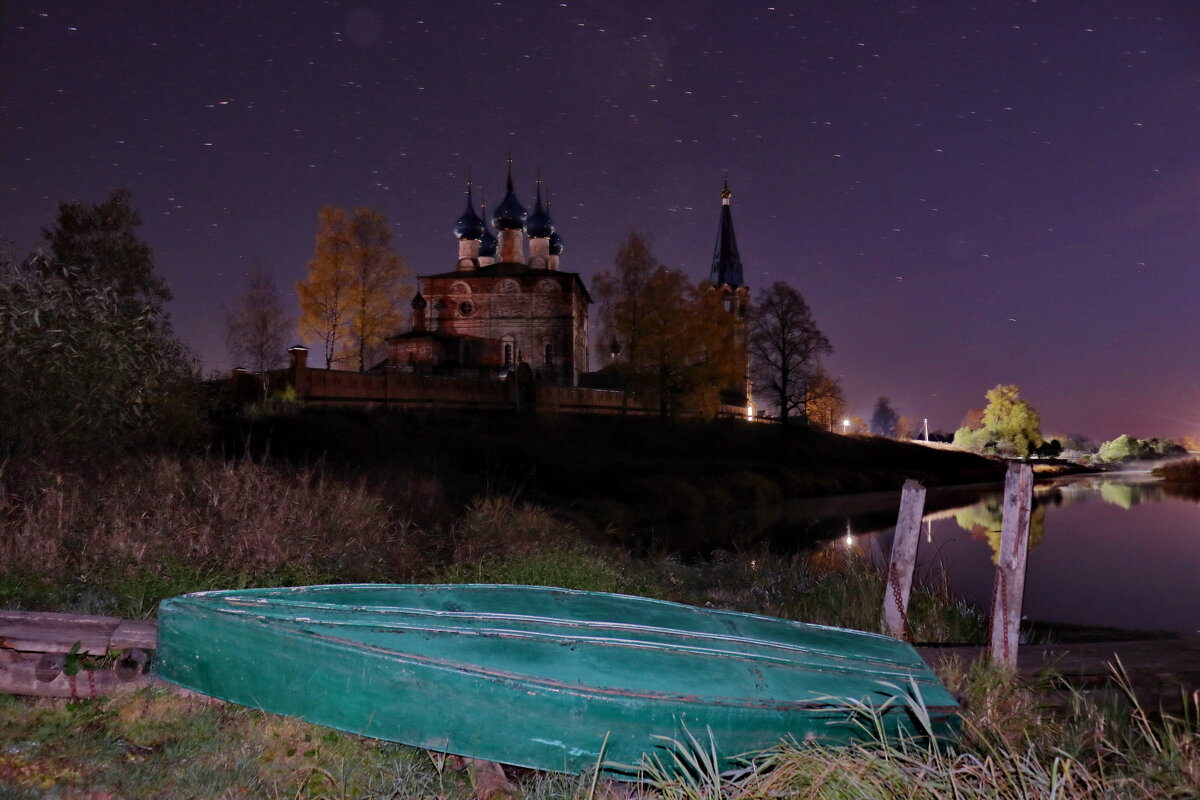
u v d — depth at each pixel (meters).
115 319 9.02
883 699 4.14
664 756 3.78
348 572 8.01
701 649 4.39
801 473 44.34
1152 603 13.59
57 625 4.20
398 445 25.12
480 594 5.03
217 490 8.37
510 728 3.71
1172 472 60.78
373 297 50.38
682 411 45.44
